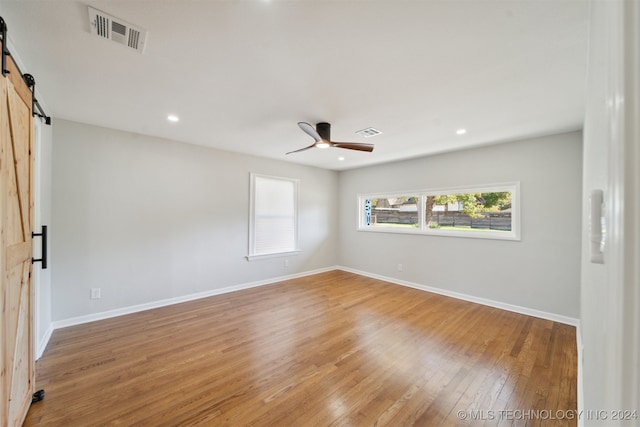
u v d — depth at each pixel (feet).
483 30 4.85
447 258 13.58
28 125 5.56
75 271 9.80
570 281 10.08
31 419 5.38
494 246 11.98
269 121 9.50
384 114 8.66
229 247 13.98
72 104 8.21
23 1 4.25
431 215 14.70
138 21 4.70
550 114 8.52
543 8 4.31
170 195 12.03
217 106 8.23
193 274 12.74
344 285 15.35
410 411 5.70
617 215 1.16
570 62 5.76
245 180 14.57
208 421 5.40
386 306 11.90
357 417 5.52
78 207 9.86
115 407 5.74
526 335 9.12
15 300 4.89
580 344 7.47
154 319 10.33
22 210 5.23
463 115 8.70
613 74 1.28
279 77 6.54
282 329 9.54
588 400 3.30
